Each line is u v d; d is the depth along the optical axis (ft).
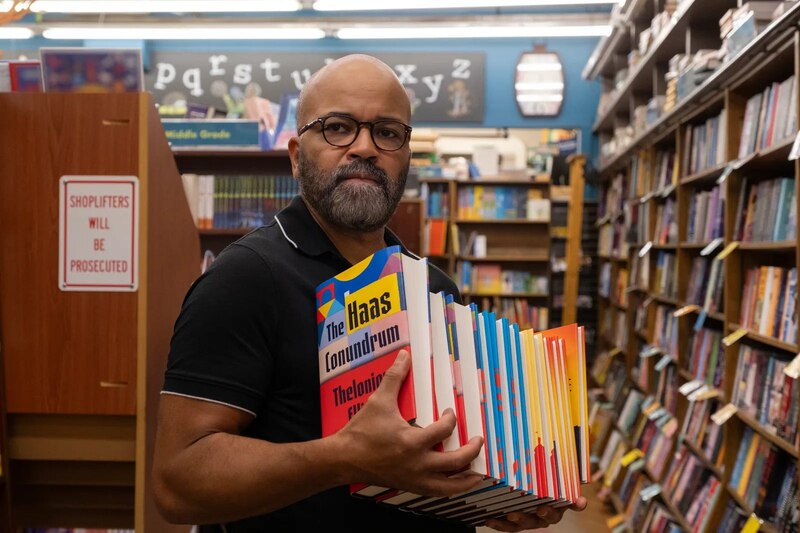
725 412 8.32
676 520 10.53
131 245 5.12
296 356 3.33
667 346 12.30
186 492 2.92
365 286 3.01
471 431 2.77
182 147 13.37
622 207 18.28
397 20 25.05
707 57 9.52
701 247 10.78
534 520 3.48
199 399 3.06
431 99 26.00
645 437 13.12
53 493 5.35
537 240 23.17
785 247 7.15
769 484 7.32
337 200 3.59
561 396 3.40
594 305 24.34
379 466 2.62
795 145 6.30
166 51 26.37
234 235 14.06
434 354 2.79
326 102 3.67
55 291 5.10
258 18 24.14
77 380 5.09
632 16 16.55
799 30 6.66
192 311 3.21
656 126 12.86
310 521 3.28
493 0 18.38
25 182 5.11
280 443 2.97
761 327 7.84
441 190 22.74
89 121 5.12
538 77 25.91
